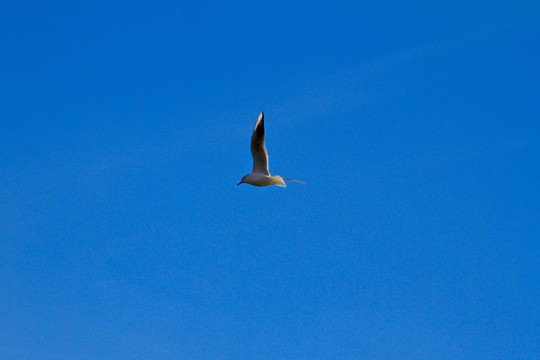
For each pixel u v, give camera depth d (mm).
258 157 16734
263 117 16141
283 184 16750
